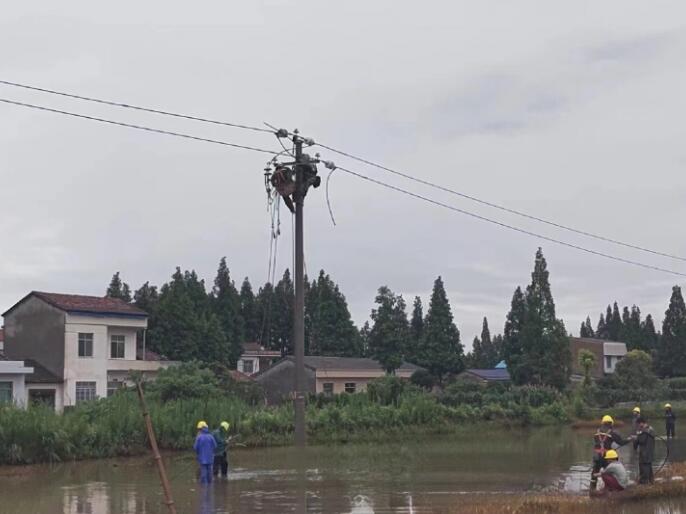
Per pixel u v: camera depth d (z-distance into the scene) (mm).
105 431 28781
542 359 72938
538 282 75125
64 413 30109
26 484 21625
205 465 21141
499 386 58125
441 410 43688
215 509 17297
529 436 40625
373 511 16812
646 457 19922
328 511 16906
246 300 105812
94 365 57625
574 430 45688
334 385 69938
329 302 89750
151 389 39156
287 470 24547
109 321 58844
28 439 26562
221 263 96250
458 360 84500
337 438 36156
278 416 35094
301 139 25953
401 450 31891
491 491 19719
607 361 101500
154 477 23094
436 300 85562
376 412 39531
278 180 25984
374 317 81125
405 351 91438
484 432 43156
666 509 16984
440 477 22688
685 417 59719
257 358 92562
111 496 19328
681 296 97438
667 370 96375
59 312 56406
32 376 54438
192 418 31734
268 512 16844
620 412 58031
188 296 81125
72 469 25297
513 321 93688
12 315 58125
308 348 95875
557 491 19578
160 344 75625
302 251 26438
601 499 17812
